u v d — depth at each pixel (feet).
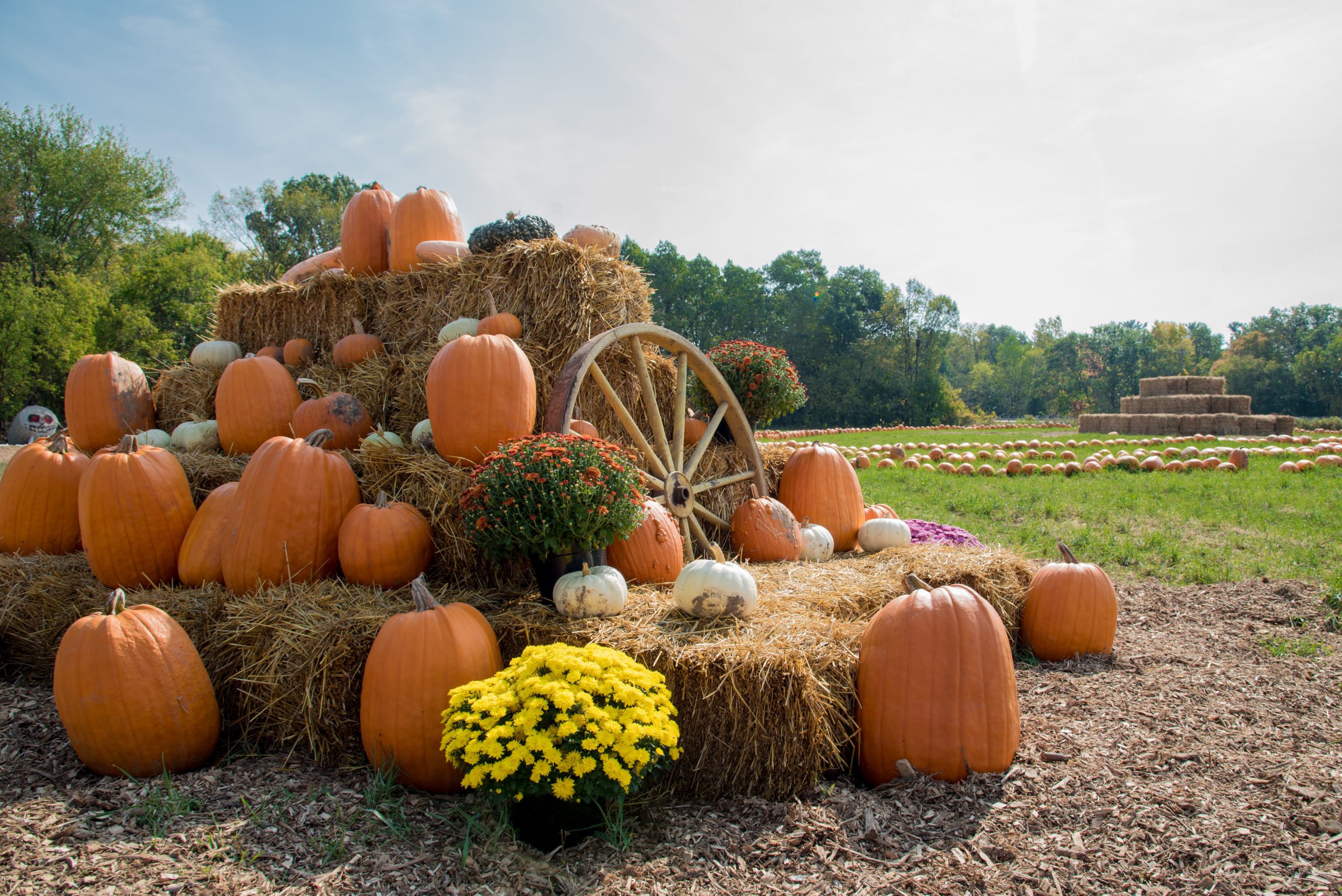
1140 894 7.54
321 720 10.42
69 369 95.86
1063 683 13.92
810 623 11.38
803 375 187.01
